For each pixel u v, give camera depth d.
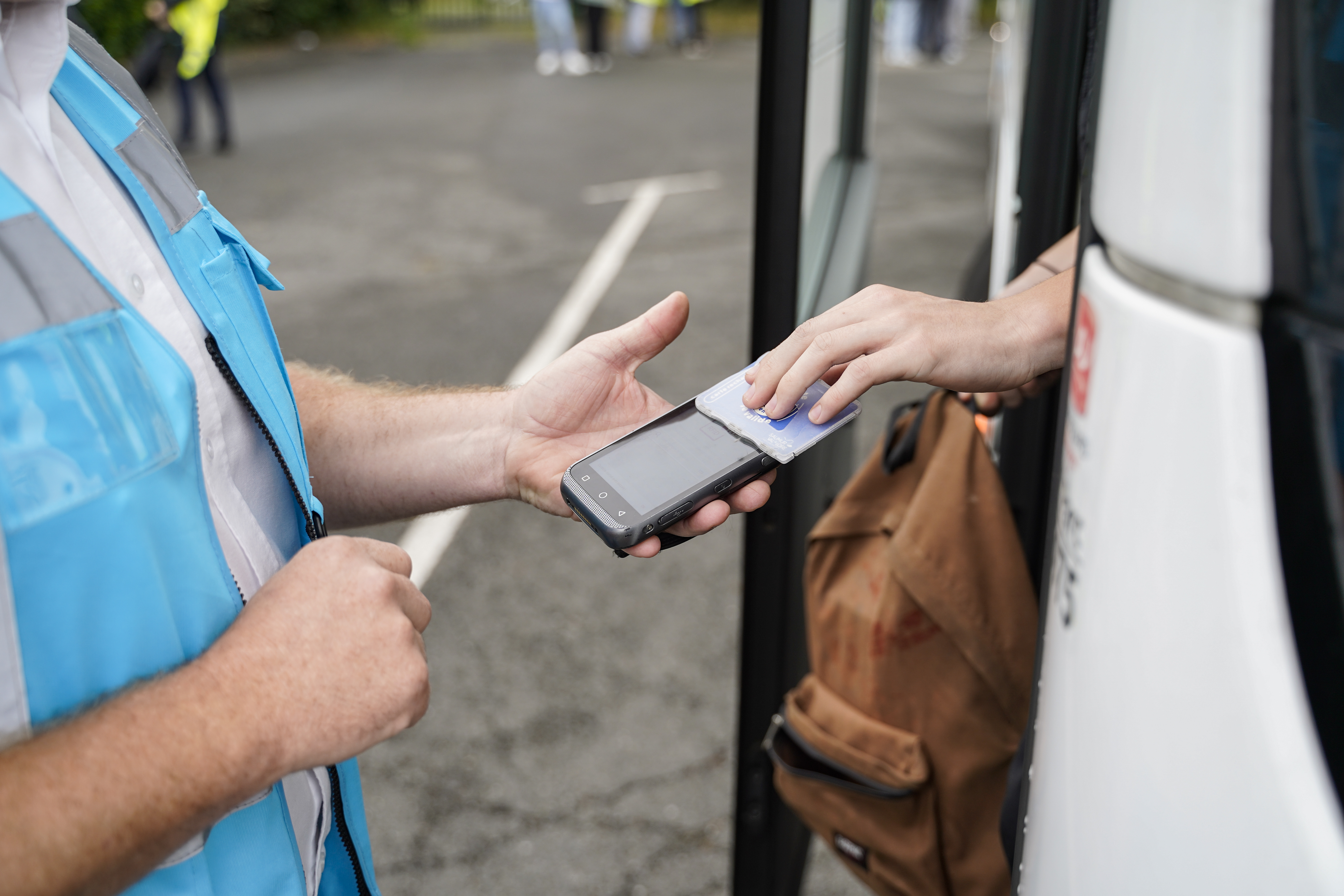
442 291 5.00
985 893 1.27
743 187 6.78
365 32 13.86
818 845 2.09
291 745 0.66
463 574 2.91
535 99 9.91
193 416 0.70
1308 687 0.51
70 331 0.62
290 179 7.00
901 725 1.25
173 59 7.59
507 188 6.77
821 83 2.00
